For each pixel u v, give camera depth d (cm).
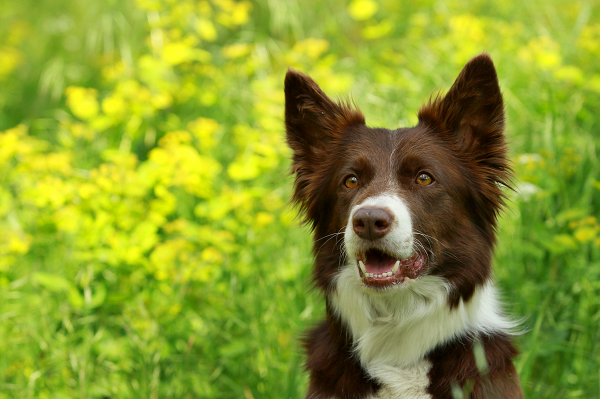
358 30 925
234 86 752
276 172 629
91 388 451
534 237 503
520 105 649
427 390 337
